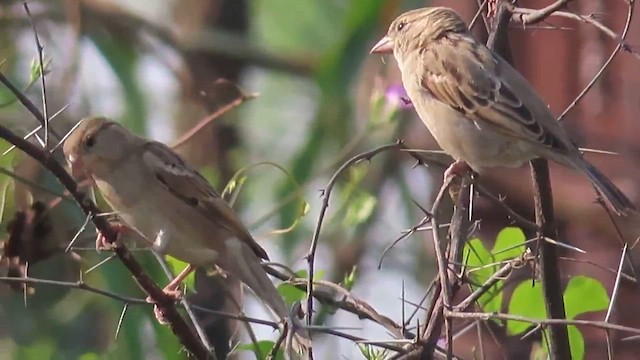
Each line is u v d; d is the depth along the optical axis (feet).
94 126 29.01
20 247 29.01
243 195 47.98
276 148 56.18
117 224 28.99
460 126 32.55
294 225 35.76
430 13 34.55
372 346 26.55
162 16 56.54
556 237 28.68
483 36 44.50
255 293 29.14
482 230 43.24
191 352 25.57
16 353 42.70
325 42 58.08
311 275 25.48
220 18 52.47
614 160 44.27
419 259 47.88
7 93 37.04
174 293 26.71
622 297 40.52
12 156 31.37
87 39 47.39
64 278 39.42
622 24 43.55
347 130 43.16
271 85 58.49
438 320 24.85
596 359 40.06
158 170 29.01
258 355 28.48
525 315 30.19
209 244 29.22
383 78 40.75
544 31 45.34
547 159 31.04
